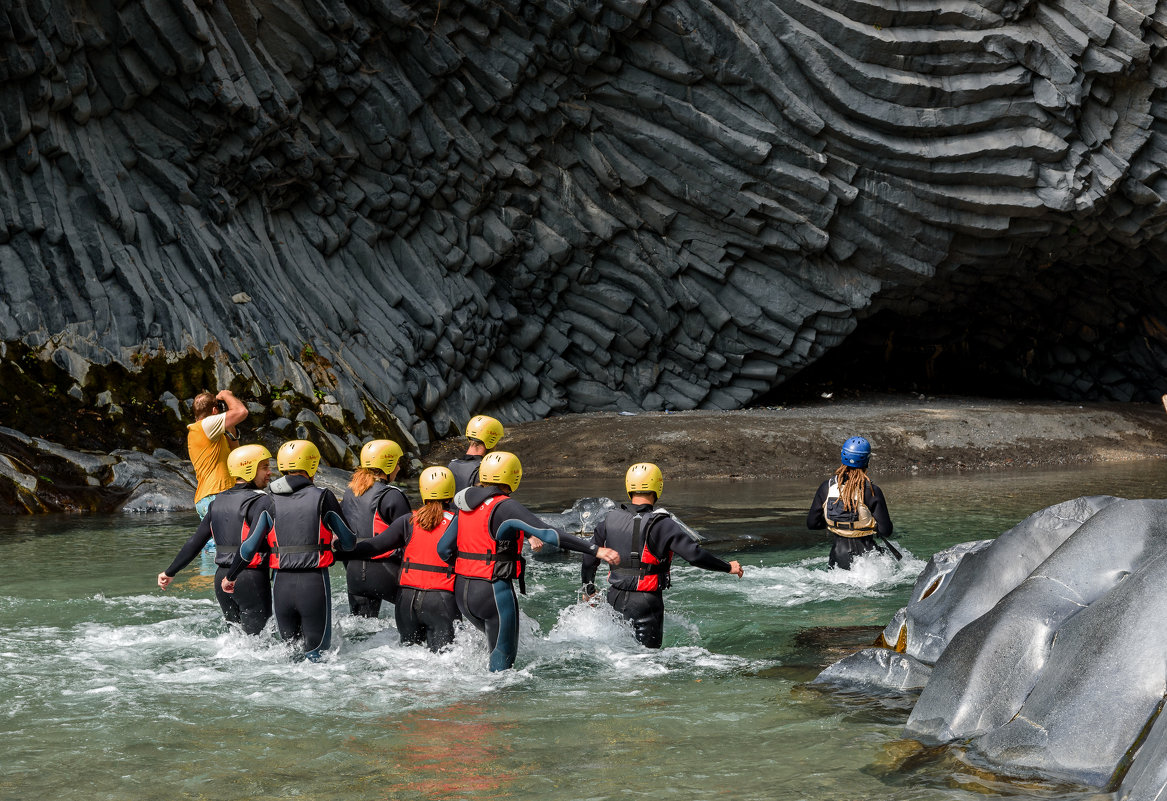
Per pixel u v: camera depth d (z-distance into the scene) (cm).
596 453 1806
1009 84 2161
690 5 2106
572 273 2300
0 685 509
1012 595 443
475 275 2216
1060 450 1920
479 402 2169
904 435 1920
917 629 548
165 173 1716
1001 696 405
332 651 577
